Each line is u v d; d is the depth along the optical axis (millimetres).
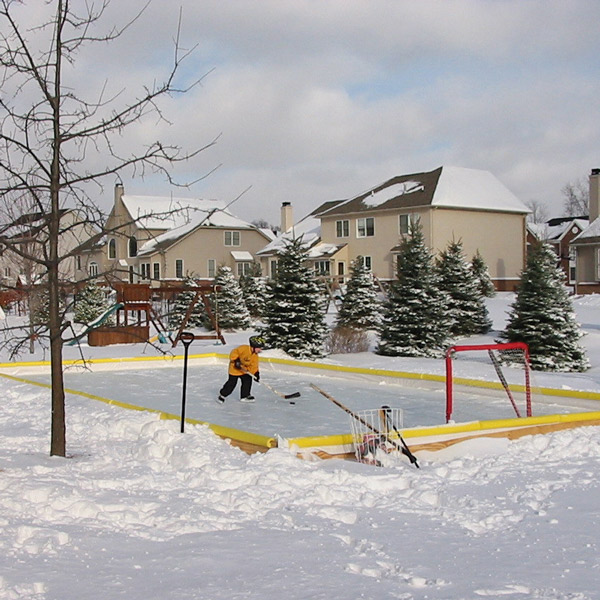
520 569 4562
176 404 11531
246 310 30609
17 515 5410
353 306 27578
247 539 5105
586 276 41250
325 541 5102
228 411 10695
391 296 21969
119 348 22594
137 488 6410
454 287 25828
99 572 4344
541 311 18531
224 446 8039
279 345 20656
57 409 7652
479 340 24422
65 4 7367
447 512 5906
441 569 4559
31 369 16312
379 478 6797
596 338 22812
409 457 7613
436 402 11477
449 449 8242
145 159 7984
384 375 13844
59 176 7473
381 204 43406
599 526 5445
